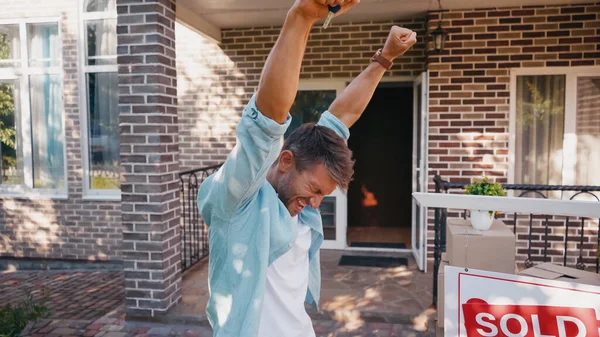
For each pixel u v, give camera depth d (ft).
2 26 20.54
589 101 17.15
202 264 18.62
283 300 3.92
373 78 5.00
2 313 13.01
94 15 19.67
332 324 13.23
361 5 16.48
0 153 21.25
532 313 4.79
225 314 3.58
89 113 20.21
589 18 16.40
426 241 17.02
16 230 20.85
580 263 14.84
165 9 13.10
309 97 19.75
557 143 17.40
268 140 3.00
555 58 16.69
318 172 3.54
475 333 4.97
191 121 20.39
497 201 4.87
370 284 15.75
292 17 2.73
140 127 12.95
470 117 17.24
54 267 20.49
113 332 13.03
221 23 18.97
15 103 20.94
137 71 12.81
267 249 3.45
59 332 13.08
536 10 16.63
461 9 16.96
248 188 3.24
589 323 4.59
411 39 4.79
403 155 25.16
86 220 20.34
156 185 13.03
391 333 12.65
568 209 4.65
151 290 13.42
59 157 20.86
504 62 16.92
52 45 20.33
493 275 4.93
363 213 25.63
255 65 19.71
